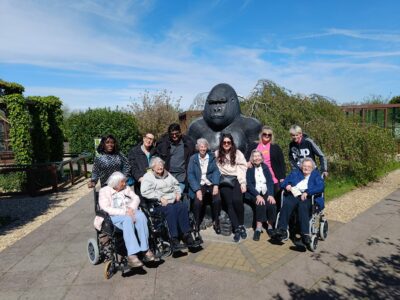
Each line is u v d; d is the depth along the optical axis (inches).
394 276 131.1
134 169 181.6
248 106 329.1
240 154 177.8
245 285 125.1
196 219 171.5
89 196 308.5
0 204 289.1
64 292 123.9
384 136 323.9
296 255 151.9
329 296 116.9
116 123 591.5
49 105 441.1
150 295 119.6
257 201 173.6
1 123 548.1
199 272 136.3
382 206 234.7
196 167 173.2
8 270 144.8
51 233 195.5
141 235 136.9
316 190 157.9
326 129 309.3
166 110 785.6
